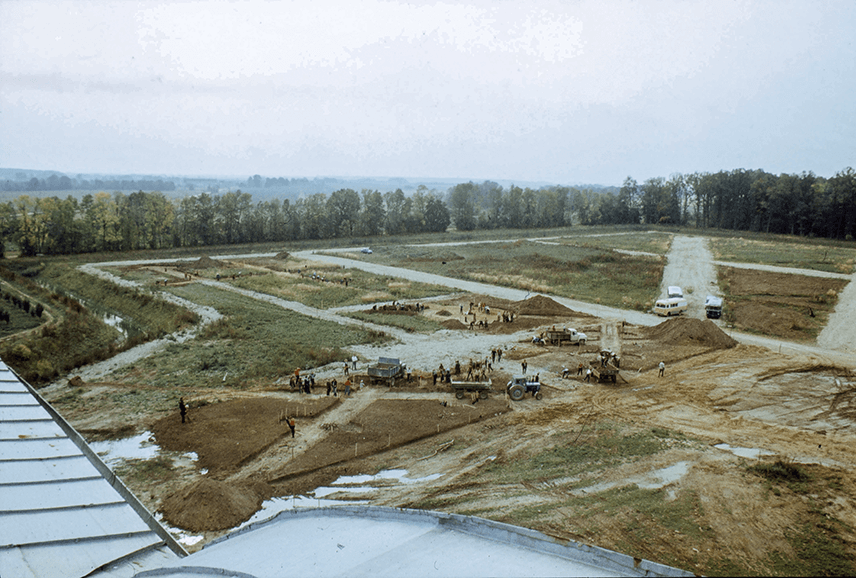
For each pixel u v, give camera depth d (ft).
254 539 55.31
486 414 116.47
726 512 76.33
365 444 102.63
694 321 181.98
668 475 88.28
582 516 75.31
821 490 82.79
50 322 208.54
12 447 67.56
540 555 44.34
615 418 114.01
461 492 84.48
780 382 137.08
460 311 220.43
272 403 122.93
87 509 56.39
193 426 110.42
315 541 52.39
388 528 54.65
